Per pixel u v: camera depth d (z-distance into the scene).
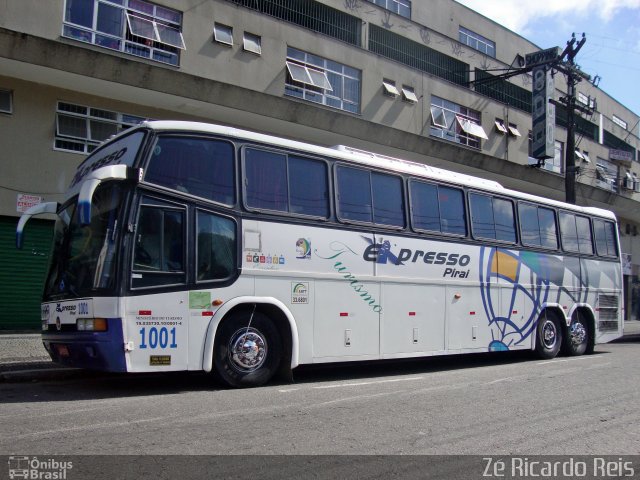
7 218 13.89
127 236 7.03
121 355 6.84
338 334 8.80
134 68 14.07
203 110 16.08
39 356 10.09
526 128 27.75
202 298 7.50
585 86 35.06
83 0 14.89
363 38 22.00
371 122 18.78
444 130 23.88
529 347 12.15
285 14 20.16
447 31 26.97
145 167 7.29
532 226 12.50
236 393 7.64
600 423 6.45
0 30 12.41
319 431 5.77
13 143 13.78
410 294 9.82
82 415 6.26
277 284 8.20
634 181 37.28
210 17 16.95
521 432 5.98
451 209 10.77
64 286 7.54
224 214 7.83
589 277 13.88
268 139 8.43
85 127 14.77
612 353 14.31
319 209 8.81
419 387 8.54
